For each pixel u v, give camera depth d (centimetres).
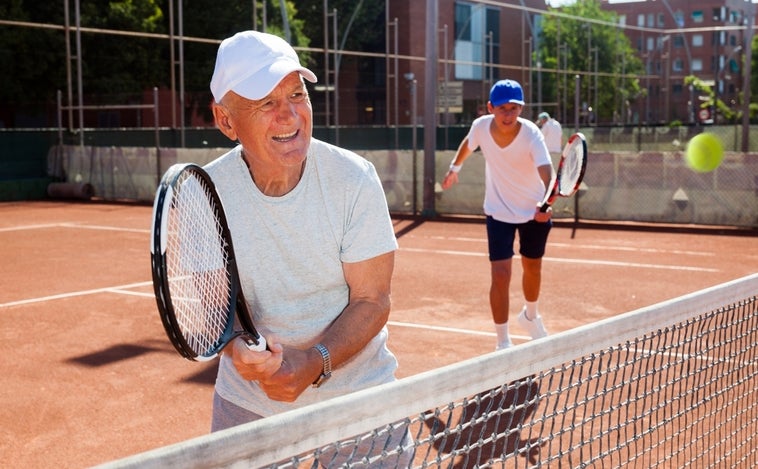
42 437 483
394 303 848
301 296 243
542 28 4841
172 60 2448
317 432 167
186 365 627
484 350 664
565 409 253
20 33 3016
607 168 1573
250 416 252
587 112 4409
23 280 984
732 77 6244
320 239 238
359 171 240
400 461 242
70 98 2250
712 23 6450
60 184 2125
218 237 227
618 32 4531
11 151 2169
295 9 4247
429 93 1673
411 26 4350
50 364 630
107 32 2289
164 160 2017
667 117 4162
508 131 567
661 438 417
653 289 919
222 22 3638
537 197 581
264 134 220
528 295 608
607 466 380
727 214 1488
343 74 4341
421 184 1748
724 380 486
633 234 1412
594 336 250
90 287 938
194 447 142
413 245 1288
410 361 633
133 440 480
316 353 227
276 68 214
